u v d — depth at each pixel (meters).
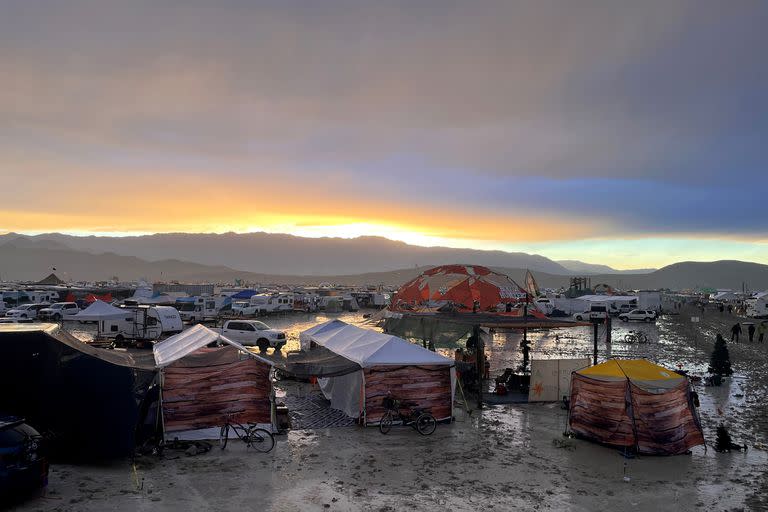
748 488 11.53
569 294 94.94
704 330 53.16
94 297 59.25
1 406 11.75
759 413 18.80
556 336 45.19
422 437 15.16
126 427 12.03
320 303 77.62
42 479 9.95
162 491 10.58
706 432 16.14
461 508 10.13
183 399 14.30
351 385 17.52
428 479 11.70
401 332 24.77
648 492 11.19
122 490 10.56
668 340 43.34
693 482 11.85
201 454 13.12
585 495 10.95
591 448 14.21
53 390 12.02
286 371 16.56
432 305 32.50
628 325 57.53
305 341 25.25
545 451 13.91
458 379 18.97
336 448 13.94
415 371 16.69
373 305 84.06
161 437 13.94
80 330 41.88
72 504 9.76
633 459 13.35
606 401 14.43
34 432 10.16
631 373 14.52
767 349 38.47
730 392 22.56
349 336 21.03
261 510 9.81
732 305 98.44
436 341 22.56
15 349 11.92
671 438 13.83
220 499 10.27
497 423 16.86
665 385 14.27
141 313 33.81
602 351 35.53
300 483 11.27
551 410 18.73
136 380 13.33
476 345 20.61
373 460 12.95
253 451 13.50
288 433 15.34
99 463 12.08
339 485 11.21
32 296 57.81
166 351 16.23
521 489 11.21
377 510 9.95
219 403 14.55
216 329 34.25
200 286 76.12
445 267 35.19
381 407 16.33
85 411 12.04
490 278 33.91
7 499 9.70
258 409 14.88
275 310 64.25
